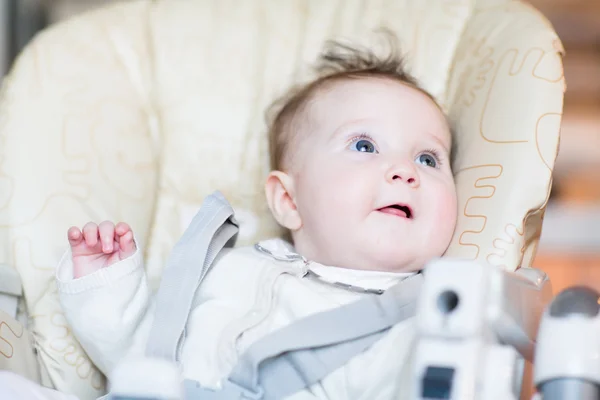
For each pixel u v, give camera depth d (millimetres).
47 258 1143
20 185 1178
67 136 1244
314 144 1193
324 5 1437
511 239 1067
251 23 1425
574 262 2480
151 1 1438
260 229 1348
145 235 1285
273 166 1301
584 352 694
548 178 1093
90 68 1328
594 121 2711
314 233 1156
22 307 1139
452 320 677
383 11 1405
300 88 1343
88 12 1412
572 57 2736
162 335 1031
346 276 1104
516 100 1146
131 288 1028
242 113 1377
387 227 1095
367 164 1126
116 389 674
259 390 961
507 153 1117
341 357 991
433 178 1135
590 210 2510
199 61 1391
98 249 1033
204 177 1354
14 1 2029
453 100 1282
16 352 1039
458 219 1134
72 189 1210
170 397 673
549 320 726
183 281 1074
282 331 991
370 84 1213
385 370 964
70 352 1103
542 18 1233
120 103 1330
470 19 1337
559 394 690
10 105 1250
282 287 1081
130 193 1273
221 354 1020
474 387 672
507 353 749
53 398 838
